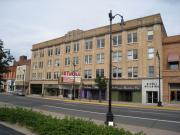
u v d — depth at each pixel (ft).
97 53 179.42
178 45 136.98
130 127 49.85
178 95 134.51
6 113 51.57
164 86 139.23
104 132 30.35
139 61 152.25
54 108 96.07
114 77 165.48
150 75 146.41
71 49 204.33
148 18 150.30
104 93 169.37
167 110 98.73
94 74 179.63
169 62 139.74
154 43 146.41
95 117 68.59
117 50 165.48
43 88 236.43
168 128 51.57
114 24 169.99
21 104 112.16
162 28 149.38
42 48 244.63
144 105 125.90
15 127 44.96
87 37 188.65
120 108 102.37
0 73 62.44
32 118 43.11
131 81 154.71
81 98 186.29
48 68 232.53
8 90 305.12
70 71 202.80
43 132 36.42
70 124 34.35
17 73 291.38
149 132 44.45
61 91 209.77
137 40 155.12
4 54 61.16
